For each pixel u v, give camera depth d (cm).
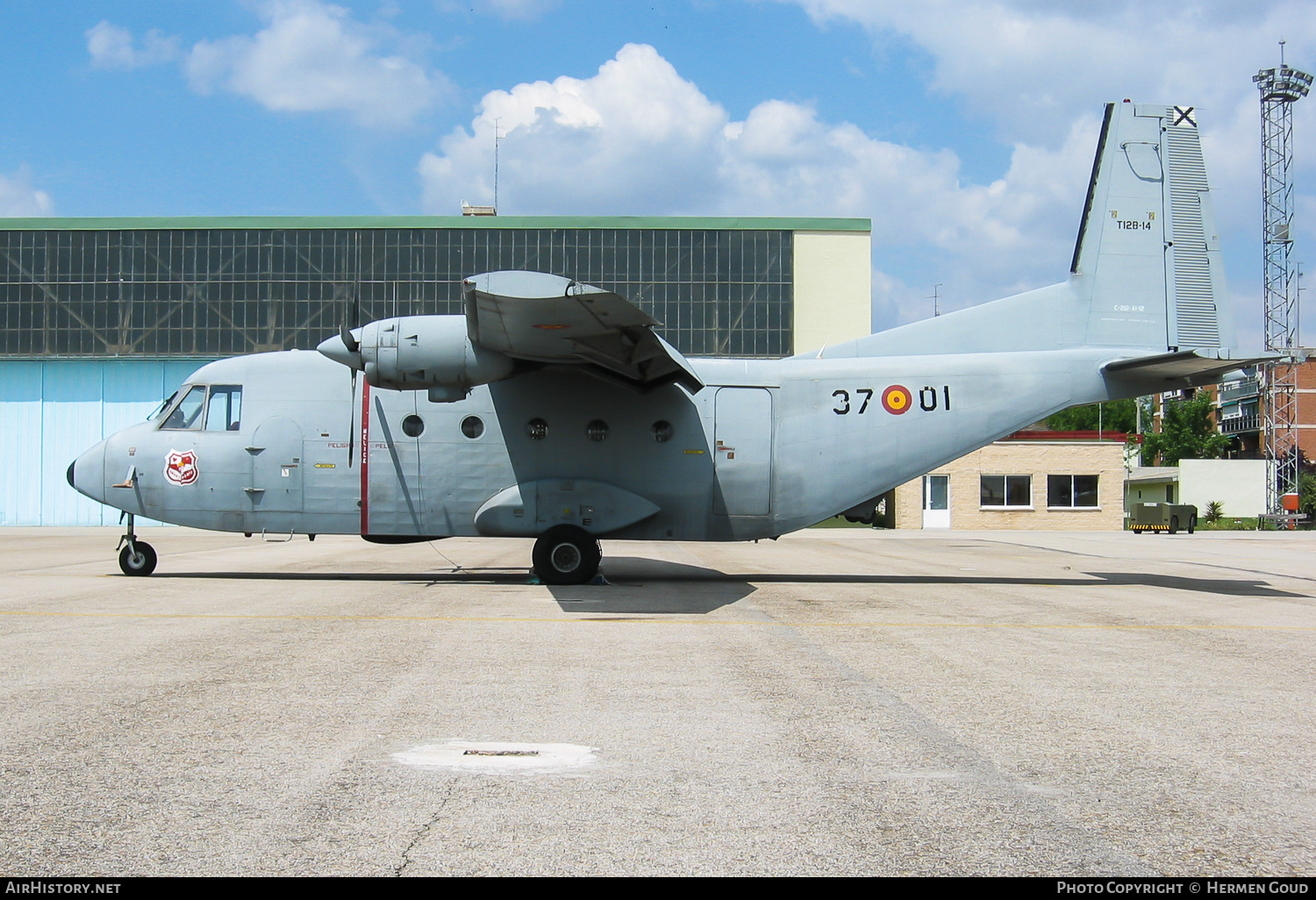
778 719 573
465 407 1343
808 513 1370
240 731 535
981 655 801
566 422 1341
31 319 3862
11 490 3841
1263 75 5478
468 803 421
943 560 2100
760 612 1062
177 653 772
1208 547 2733
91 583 1332
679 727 552
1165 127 1459
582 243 3900
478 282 991
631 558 2003
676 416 1353
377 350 1215
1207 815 417
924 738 536
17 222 3859
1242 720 584
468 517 1340
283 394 1366
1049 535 3591
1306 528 4744
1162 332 1431
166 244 3859
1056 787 453
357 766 473
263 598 1150
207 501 1362
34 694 622
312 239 3853
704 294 3919
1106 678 710
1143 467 7650
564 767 475
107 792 432
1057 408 1402
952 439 1384
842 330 3925
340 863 356
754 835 388
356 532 1348
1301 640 905
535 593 1232
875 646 838
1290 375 5566
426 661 744
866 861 362
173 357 3841
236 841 376
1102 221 1438
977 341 1419
